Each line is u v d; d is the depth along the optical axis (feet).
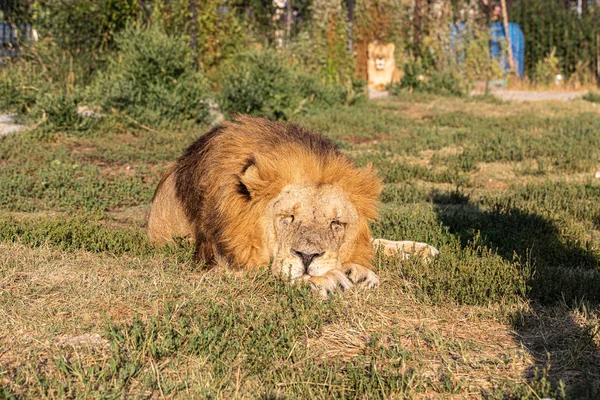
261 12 71.26
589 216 25.41
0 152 35.53
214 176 17.17
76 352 12.42
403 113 55.06
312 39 67.56
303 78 56.59
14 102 45.50
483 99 61.93
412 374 12.30
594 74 77.56
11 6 58.59
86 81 53.26
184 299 15.37
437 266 18.10
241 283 16.05
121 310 14.74
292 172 15.80
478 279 16.96
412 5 77.97
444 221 24.03
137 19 57.67
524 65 80.48
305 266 15.52
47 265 17.38
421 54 73.00
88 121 43.37
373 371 12.20
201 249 18.39
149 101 46.52
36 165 33.32
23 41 55.77
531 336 14.42
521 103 60.08
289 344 13.32
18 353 12.65
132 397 11.39
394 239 21.44
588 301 16.17
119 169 34.40
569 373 12.60
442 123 50.21
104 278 16.62
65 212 26.09
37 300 14.94
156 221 20.84
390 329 14.67
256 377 12.35
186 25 60.03
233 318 14.12
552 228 23.48
